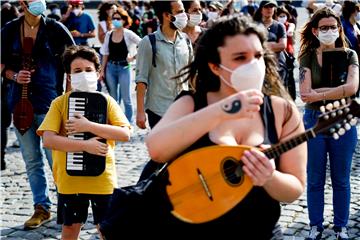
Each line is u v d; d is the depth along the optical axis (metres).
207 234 2.80
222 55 2.80
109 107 5.03
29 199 7.71
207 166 2.76
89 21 13.50
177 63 6.24
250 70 2.74
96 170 4.96
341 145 5.66
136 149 9.98
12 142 10.85
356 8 7.80
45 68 6.62
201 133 2.70
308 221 6.54
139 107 6.38
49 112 5.08
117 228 2.98
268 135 2.88
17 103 6.61
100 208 5.03
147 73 6.29
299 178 2.85
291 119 2.95
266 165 2.67
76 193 5.00
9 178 8.64
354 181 7.85
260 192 2.81
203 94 2.93
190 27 7.76
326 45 5.60
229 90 2.87
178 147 2.73
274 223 2.88
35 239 6.36
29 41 6.56
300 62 5.73
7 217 7.04
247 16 2.86
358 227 6.32
